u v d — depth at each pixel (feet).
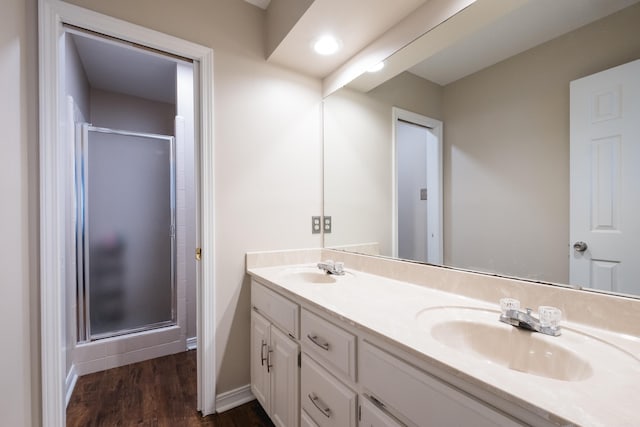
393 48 4.88
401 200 4.96
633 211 2.62
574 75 2.98
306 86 6.49
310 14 4.58
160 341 7.70
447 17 4.03
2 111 3.24
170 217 8.53
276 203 6.07
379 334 2.64
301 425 4.03
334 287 4.35
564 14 3.05
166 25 4.89
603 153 2.80
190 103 8.42
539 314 2.77
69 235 6.41
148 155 8.29
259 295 5.31
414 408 2.39
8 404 3.34
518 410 1.77
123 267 7.91
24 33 3.76
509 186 3.54
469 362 2.10
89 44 7.88
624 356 2.28
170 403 5.67
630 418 1.52
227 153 5.51
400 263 4.82
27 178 3.80
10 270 3.38
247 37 5.74
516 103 3.45
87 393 5.99
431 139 4.45
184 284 8.16
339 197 6.24
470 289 3.80
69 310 6.28
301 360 4.04
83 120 8.30
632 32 2.61
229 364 5.54
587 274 2.91
